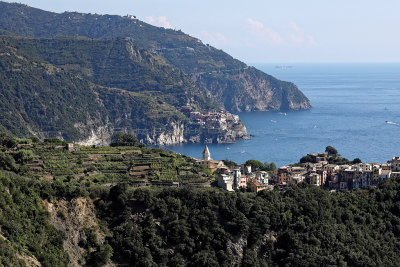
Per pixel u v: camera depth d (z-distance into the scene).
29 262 198.50
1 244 191.12
